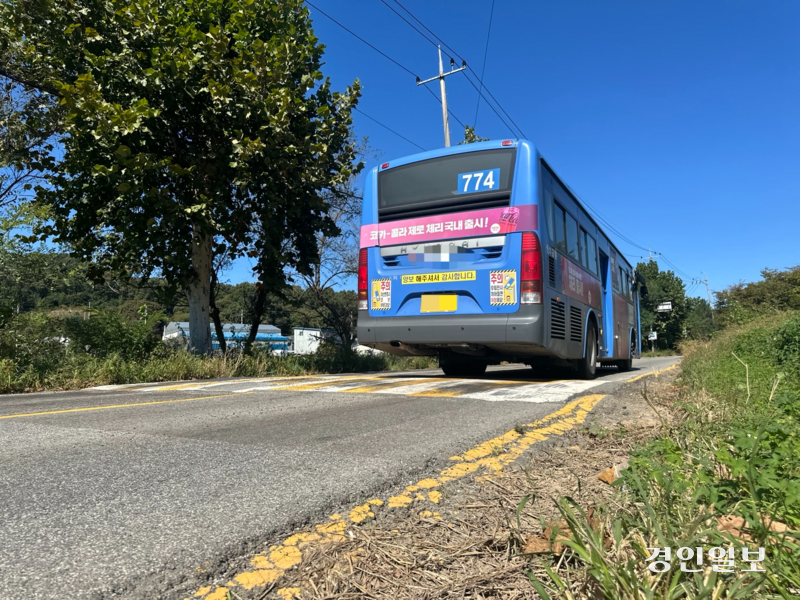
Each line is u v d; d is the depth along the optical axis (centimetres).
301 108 1086
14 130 1168
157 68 986
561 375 995
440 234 786
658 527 164
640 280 1758
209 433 379
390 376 1012
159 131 1040
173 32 1053
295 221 1252
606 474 275
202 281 1186
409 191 821
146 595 152
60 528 198
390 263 823
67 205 1136
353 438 363
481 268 752
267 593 158
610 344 1219
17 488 246
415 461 301
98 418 446
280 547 188
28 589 152
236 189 1148
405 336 795
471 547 192
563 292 820
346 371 1381
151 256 1109
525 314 722
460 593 160
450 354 954
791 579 143
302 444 343
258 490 246
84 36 1027
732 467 208
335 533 202
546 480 278
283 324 3144
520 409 506
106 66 1020
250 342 1268
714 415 405
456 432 388
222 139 1097
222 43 1003
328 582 165
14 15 1034
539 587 143
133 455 310
